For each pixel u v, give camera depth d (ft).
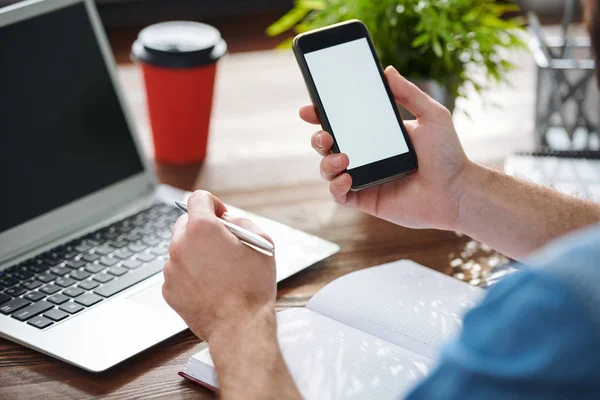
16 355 2.97
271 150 4.74
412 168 3.23
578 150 4.40
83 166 3.84
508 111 5.20
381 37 4.23
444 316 3.07
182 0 6.77
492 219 3.28
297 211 4.10
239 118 5.08
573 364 1.51
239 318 2.52
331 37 3.22
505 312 1.63
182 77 4.28
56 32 3.81
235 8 6.91
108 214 3.88
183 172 4.46
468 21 4.28
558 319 1.54
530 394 1.56
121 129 4.01
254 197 4.22
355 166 3.15
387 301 3.15
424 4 4.09
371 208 3.43
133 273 3.40
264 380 2.31
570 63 4.44
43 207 3.65
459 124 5.01
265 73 5.72
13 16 3.66
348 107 3.18
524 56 5.93
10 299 3.20
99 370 2.81
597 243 1.57
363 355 2.79
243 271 2.61
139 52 4.36
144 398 2.78
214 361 2.48
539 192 3.30
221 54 4.39
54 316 3.09
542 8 6.86
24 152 3.63
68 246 3.60
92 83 3.92
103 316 3.11
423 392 1.73
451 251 3.77
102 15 6.63
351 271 3.58
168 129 4.45
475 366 1.63
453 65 4.26
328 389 2.60
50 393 2.79
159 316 3.12
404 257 3.71
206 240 2.61
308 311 3.10
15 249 3.51
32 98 3.69
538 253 3.09
